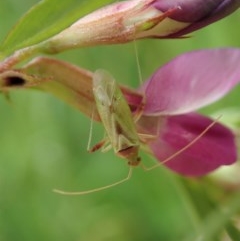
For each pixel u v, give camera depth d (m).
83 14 0.07
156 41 0.14
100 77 0.08
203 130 0.08
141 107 0.08
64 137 0.15
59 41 0.08
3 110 0.15
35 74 0.08
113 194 0.14
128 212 0.14
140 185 0.14
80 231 0.14
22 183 0.15
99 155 0.15
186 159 0.08
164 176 0.14
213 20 0.08
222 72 0.08
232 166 0.09
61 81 0.08
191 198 0.09
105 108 0.08
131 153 0.08
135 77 0.14
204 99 0.08
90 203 0.14
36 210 0.14
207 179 0.09
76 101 0.08
